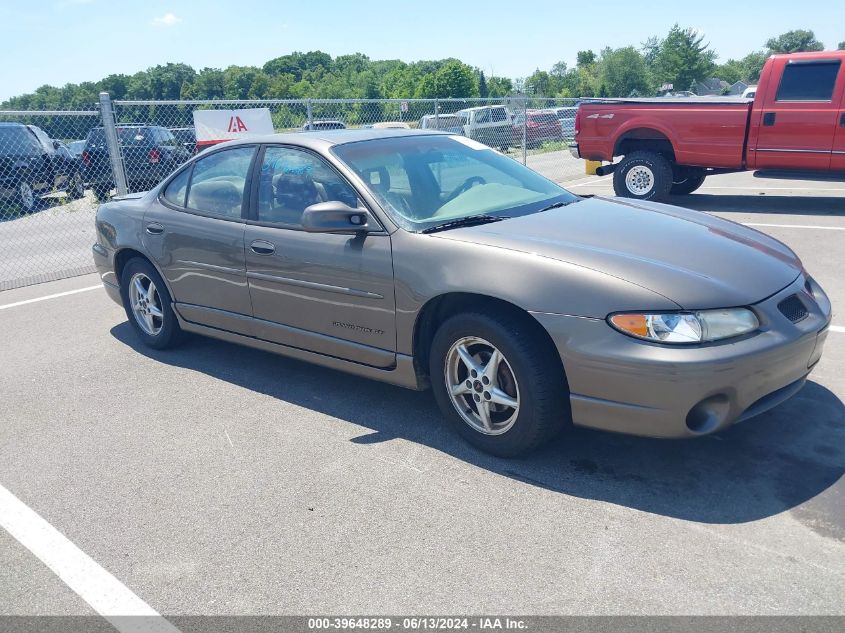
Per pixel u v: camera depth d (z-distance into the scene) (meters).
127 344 5.45
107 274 5.40
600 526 2.82
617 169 10.52
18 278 7.76
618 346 2.90
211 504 3.14
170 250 4.71
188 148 12.27
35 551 2.88
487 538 2.78
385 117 13.12
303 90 122.69
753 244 3.56
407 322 3.53
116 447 3.74
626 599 2.40
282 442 3.69
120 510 3.14
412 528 2.88
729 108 9.52
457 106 88.12
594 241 3.32
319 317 3.95
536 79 102.50
